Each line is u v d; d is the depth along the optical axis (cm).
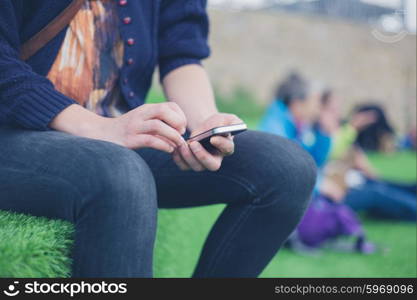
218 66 851
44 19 101
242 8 879
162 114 88
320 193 296
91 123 91
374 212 369
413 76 984
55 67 103
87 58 106
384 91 973
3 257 72
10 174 85
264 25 889
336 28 948
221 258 106
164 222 176
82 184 79
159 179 110
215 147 94
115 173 79
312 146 308
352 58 957
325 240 291
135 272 80
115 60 111
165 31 127
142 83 118
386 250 291
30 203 87
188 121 115
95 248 79
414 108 981
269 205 102
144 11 116
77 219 81
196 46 127
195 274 108
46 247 77
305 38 920
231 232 105
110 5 110
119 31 110
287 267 256
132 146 89
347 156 359
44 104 90
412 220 363
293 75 326
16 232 80
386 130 420
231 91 848
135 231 79
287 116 309
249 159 103
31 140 87
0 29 93
